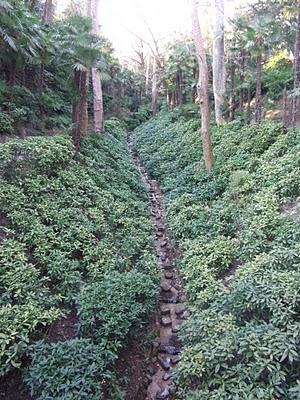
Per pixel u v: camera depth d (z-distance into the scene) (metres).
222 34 17.56
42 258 6.19
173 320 6.54
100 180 10.30
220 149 13.05
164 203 11.84
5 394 4.23
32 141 9.09
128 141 22.17
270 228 7.12
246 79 16.97
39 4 19.34
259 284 5.10
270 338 4.15
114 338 5.06
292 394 3.64
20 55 11.25
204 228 8.40
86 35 11.22
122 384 4.83
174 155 15.56
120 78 29.05
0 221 6.64
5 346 4.36
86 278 6.42
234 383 3.97
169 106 27.03
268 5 16.00
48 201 7.71
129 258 7.43
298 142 10.27
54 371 4.20
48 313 5.06
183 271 7.21
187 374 4.32
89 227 7.54
